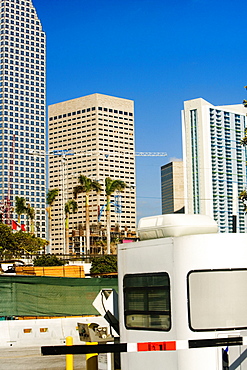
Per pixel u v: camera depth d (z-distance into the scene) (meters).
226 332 7.07
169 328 7.32
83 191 82.38
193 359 7.05
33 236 97.44
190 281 7.16
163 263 7.48
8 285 20.59
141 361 7.79
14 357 17.44
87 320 22.00
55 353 6.17
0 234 83.81
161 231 7.84
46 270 32.66
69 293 21.67
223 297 7.14
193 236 7.23
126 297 8.19
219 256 7.19
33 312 20.88
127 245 8.24
